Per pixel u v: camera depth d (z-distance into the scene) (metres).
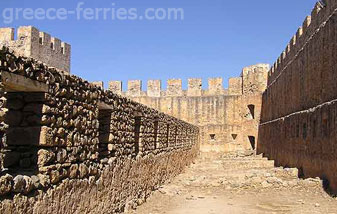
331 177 17.38
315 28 23.16
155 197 16.95
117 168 12.20
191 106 55.25
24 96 7.54
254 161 33.41
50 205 7.56
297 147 25.12
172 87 56.47
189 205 15.55
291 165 26.81
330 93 18.98
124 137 13.20
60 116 8.19
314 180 18.73
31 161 7.47
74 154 8.89
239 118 52.69
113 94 11.91
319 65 21.25
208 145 52.41
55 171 7.86
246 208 14.89
